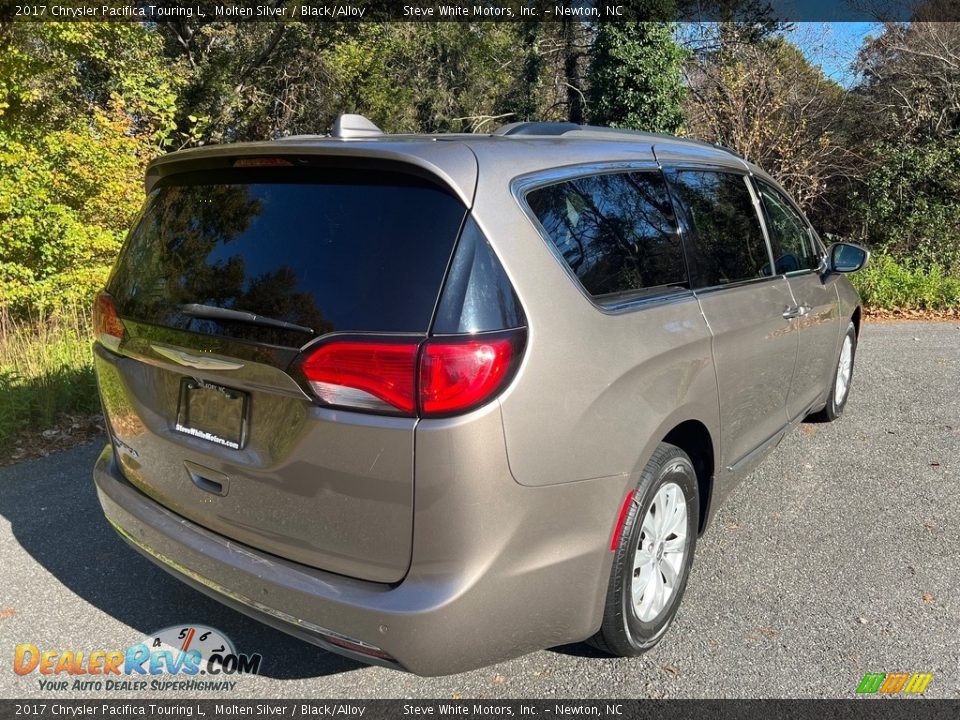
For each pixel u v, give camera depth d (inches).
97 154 341.7
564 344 85.7
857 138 675.4
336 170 88.7
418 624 78.7
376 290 80.3
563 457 85.0
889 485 170.9
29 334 288.8
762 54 672.4
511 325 80.9
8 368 250.4
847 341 211.2
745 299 128.6
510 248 83.8
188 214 100.8
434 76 873.5
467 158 86.0
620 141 115.3
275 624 88.9
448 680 105.1
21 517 154.9
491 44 858.1
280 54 821.9
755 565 135.0
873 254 563.5
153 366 99.8
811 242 175.9
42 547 141.6
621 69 673.6
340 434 79.8
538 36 853.8
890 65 666.2
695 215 123.2
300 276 84.7
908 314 430.9
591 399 88.1
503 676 105.6
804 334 158.4
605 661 108.4
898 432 206.7
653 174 116.0
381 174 86.2
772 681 103.8
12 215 321.1
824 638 113.3
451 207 81.9
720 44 705.0
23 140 346.6
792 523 151.7
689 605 122.3
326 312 81.4
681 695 101.2
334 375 79.3
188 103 773.9
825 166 648.4
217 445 92.0
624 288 100.6
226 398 90.4
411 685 104.4
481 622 81.8
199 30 800.3
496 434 78.7
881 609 120.9
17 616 119.4
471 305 79.0
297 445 83.0
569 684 103.7
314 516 84.3
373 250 82.4
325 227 86.2
